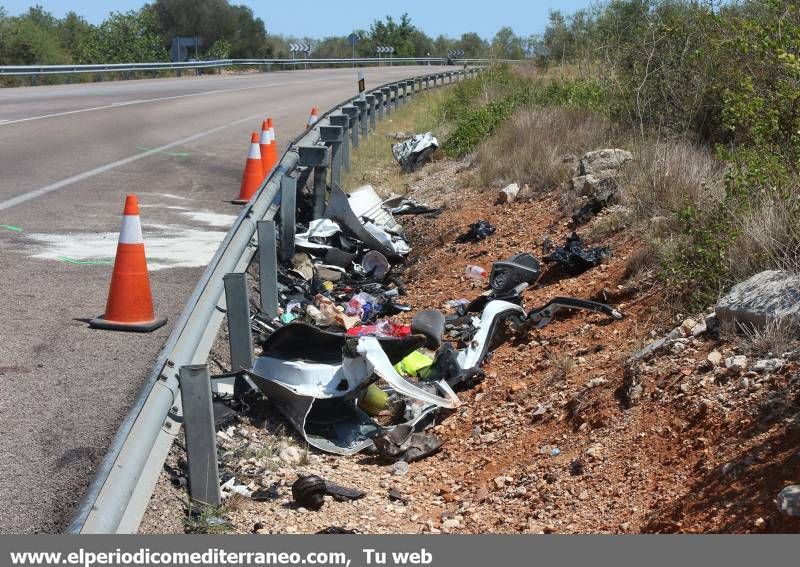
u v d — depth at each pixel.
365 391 6.54
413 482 5.73
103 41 70.25
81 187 13.30
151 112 25.28
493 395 6.64
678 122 10.81
